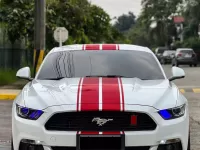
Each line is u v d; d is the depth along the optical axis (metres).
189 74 26.38
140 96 5.20
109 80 5.87
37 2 16.44
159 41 80.00
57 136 4.91
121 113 4.95
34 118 5.12
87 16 29.19
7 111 11.28
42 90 5.57
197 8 51.91
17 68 22.89
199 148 7.22
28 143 5.10
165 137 5.02
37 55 16.31
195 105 12.39
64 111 4.95
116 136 4.88
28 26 20.50
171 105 5.20
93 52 6.90
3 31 20.62
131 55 6.84
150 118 4.99
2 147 7.25
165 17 78.62
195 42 51.12
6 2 20.83
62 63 6.64
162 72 6.55
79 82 5.75
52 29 22.66
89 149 4.89
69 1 24.27
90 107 4.92
